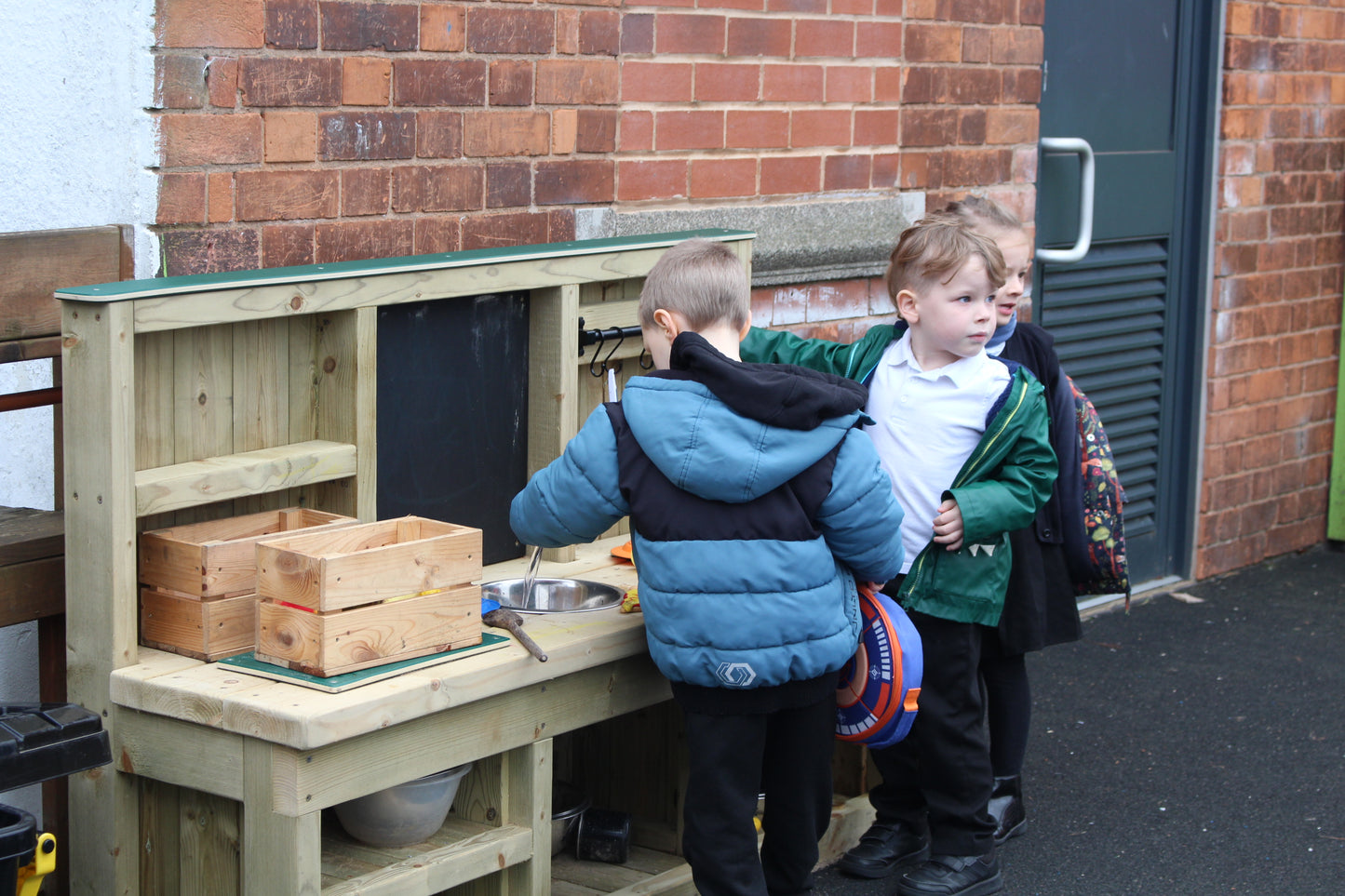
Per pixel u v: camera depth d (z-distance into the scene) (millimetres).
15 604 2611
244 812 2369
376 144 3211
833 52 4227
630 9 3699
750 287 3766
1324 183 6277
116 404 2381
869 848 3385
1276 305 6168
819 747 2771
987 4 4684
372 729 2312
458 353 3061
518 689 2605
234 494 2598
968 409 3064
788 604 2574
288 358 2797
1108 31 5355
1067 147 5047
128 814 2529
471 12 3352
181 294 2434
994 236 3350
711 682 2592
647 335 2838
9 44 2723
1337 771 4113
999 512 2996
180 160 2893
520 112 3492
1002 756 3533
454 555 2533
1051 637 3480
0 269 2623
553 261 3094
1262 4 5816
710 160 3957
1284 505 6418
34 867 2168
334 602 2354
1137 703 4637
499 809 2713
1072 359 5441
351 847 2598
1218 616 5578
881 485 2656
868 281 4480
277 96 3025
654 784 3303
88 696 2490
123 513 2420
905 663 2787
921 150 4559
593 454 2629
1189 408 5906
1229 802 3887
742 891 2672
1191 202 5789
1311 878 3451
